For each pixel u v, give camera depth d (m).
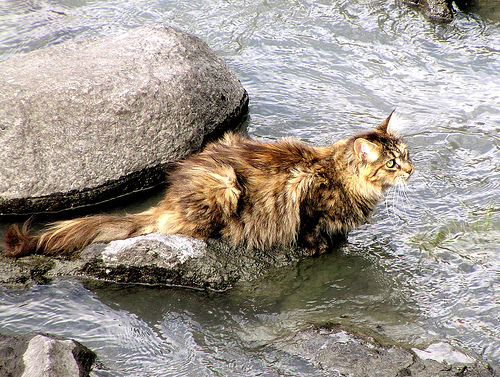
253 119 10.38
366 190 7.32
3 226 7.82
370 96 11.05
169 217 7.18
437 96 10.98
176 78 8.67
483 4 13.41
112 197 8.34
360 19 13.12
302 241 7.52
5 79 8.31
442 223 7.96
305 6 13.66
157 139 8.35
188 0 14.05
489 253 7.31
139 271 6.88
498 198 8.40
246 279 7.00
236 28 13.05
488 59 11.81
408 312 6.46
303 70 11.81
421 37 12.52
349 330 6.09
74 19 13.32
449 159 9.35
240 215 7.12
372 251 7.55
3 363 5.36
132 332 6.28
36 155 7.84
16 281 6.81
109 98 8.12
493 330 6.09
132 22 13.23
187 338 6.21
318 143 9.72
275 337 6.16
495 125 10.12
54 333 6.18
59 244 7.14
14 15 13.34
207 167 7.13
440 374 5.40
